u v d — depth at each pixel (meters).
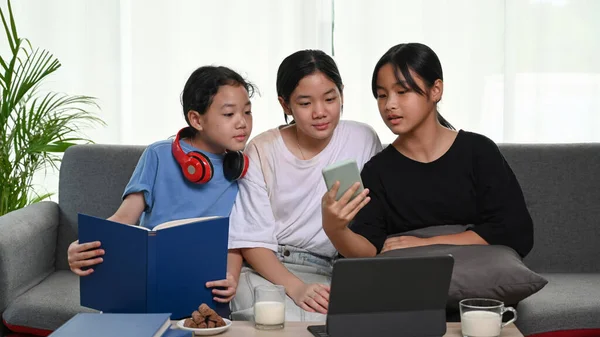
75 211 2.83
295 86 2.15
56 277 2.70
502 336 1.64
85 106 3.48
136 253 1.77
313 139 2.29
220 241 1.86
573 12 3.41
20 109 3.09
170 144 2.36
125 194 2.33
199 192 2.31
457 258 2.06
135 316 1.62
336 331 1.57
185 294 1.82
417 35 3.46
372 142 2.38
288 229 2.30
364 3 3.46
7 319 2.38
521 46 3.43
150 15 3.46
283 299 1.74
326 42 3.49
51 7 3.46
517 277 2.00
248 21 3.47
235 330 1.71
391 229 2.31
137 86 3.48
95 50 3.47
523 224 2.22
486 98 3.46
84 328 1.53
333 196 1.83
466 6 3.44
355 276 1.54
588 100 3.42
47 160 3.23
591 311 2.26
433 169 2.25
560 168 2.76
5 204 3.04
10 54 3.47
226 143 2.23
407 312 1.60
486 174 2.23
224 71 2.26
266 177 2.32
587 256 2.74
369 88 3.48
